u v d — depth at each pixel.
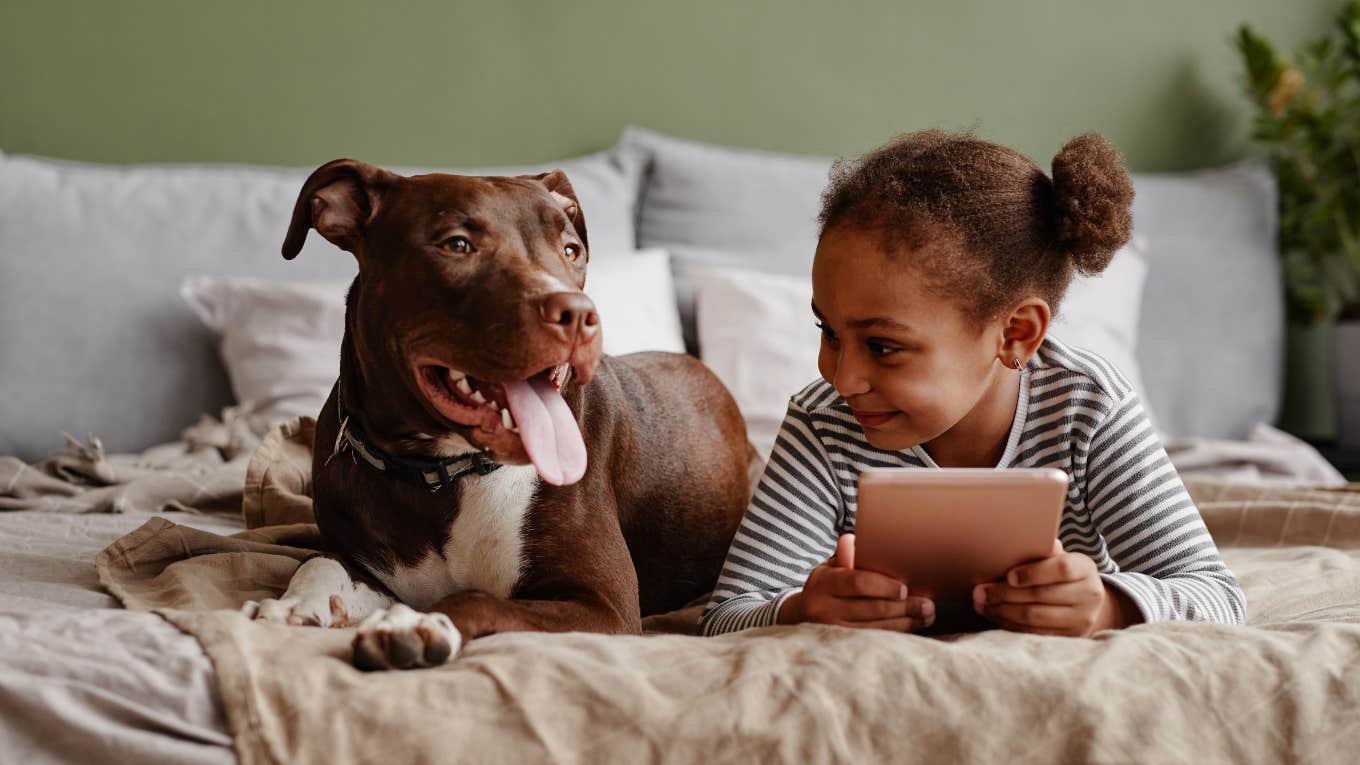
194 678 1.26
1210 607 1.51
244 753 1.19
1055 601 1.38
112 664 1.27
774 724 1.21
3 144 3.61
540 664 1.26
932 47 4.24
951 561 1.39
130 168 3.48
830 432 1.74
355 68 3.81
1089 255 1.61
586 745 1.20
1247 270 4.07
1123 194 1.61
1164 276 3.99
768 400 3.11
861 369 1.52
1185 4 4.41
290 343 3.06
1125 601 1.47
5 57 3.60
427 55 3.86
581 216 1.91
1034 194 1.58
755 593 1.70
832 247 1.52
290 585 1.65
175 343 3.22
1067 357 1.67
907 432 1.57
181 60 3.71
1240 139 4.43
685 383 2.22
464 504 1.69
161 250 3.27
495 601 1.48
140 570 1.77
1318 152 4.27
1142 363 3.95
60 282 3.18
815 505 1.74
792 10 4.13
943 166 1.53
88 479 2.60
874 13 4.19
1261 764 1.23
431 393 1.55
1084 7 4.35
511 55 3.92
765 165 3.77
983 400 1.65
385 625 1.29
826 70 4.16
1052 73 4.33
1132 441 1.62
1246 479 3.16
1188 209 4.09
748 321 3.22
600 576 1.69
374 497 1.72
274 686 1.23
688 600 2.14
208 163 3.73
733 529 2.20
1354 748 1.24
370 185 1.67
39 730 1.22
